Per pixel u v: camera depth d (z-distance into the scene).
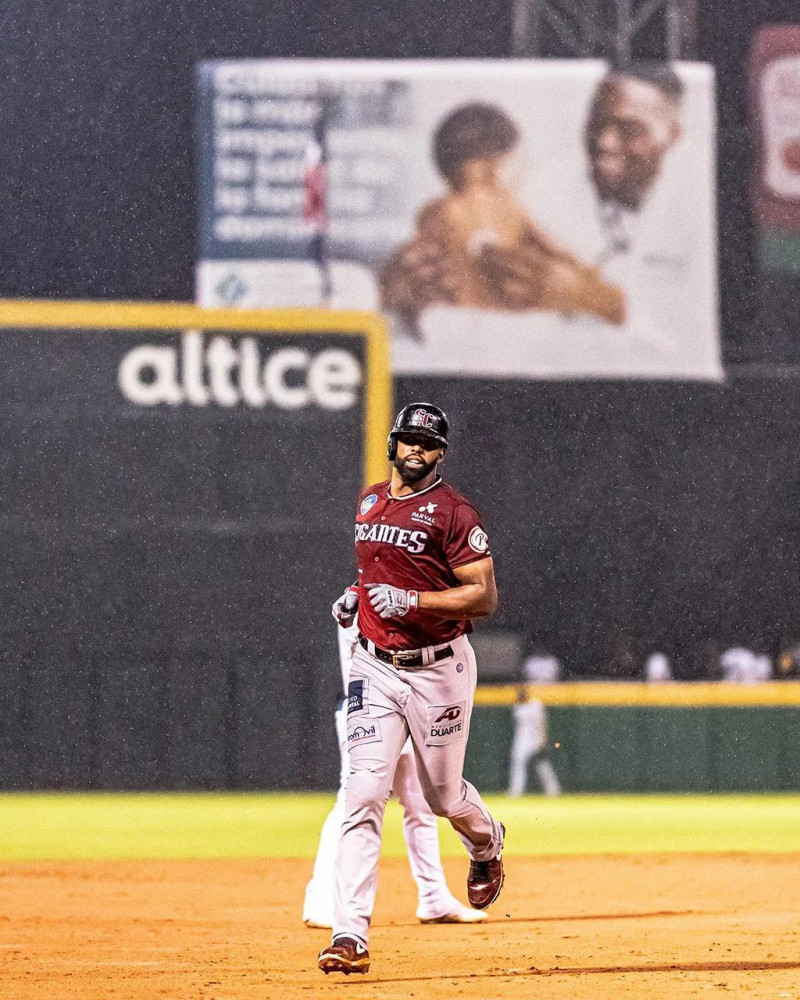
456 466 76.94
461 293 78.31
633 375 78.19
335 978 16.14
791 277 79.38
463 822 17.72
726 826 51.12
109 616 69.31
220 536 70.69
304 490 71.62
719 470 77.44
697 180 79.38
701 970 16.56
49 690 68.25
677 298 78.69
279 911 26.12
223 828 51.41
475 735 65.25
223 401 72.25
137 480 70.75
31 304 71.44
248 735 68.69
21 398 70.69
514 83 79.31
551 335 78.44
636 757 65.81
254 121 77.69
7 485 69.81
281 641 69.75
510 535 76.12
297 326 73.31
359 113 78.44
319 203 77.81
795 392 78.06
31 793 67.25
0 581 68.94
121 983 15.95
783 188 79.69
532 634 74.94
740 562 76.50
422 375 77.56
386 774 16.28
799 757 65.69
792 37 79.94
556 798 64.38
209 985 15.68
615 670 74.69
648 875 32.38
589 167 79.06
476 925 23.02
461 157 78.69
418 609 15.96
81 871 33.53
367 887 16.06
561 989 15.01
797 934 20.69
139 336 71.88
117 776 67.81
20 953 19.45
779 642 75.75
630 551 76.25
